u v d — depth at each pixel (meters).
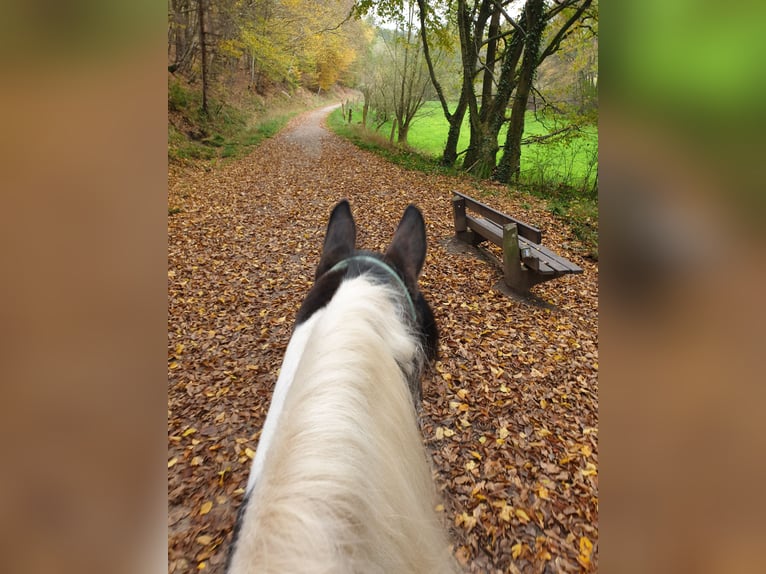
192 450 2.98
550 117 12.66
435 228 6.88
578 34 12.03
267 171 11.83
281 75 25.14
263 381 3.64
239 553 0.73
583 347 3.99
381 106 20.91
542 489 2.59
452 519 2.41
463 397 3.29
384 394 0.93
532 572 2.18
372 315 1.07
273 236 6.88
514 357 3.79
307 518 0.69
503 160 12.16
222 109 18.64
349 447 0.78
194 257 6.04
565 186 10.77
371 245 6.55
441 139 20.16
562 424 3.08
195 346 4.11
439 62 17.16
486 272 5.41
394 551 0.76
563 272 4.56
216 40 18.72
